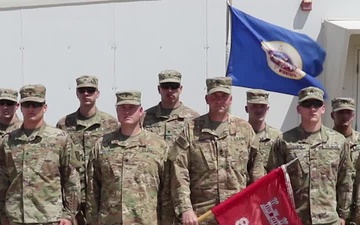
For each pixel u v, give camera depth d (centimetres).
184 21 677
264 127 649
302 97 551
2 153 553
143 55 676
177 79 645
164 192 543
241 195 523
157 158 539
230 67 685
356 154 621
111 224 530
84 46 673
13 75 673
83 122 626
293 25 715
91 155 545
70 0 670
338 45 700
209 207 532
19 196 545
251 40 688
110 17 674
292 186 548
